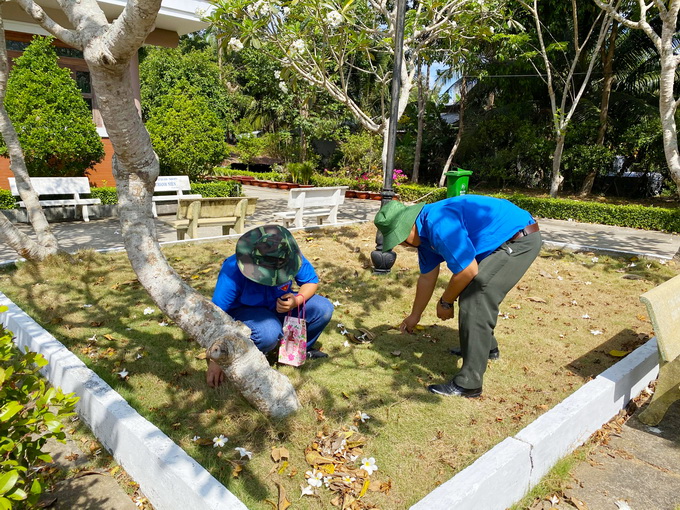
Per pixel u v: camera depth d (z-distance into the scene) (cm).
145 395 328
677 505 261
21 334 407
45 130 985
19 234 562
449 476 259
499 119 1930
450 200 335
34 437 300
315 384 341
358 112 845
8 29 1101
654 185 1902
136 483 265
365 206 1451
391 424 304
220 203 784
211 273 595
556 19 1647
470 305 327
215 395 327
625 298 564
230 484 247
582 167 1758
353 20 763
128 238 271
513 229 326
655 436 326
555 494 266
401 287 570
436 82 2098
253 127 2739
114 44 221
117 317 459
